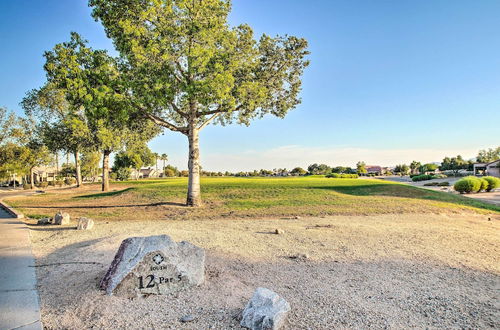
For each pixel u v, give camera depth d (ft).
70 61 46.62
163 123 54.24
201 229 32.96
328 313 13.84
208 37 47.06
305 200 56.03
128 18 47.14
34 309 14.08
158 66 45.68
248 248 24.71
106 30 50.90
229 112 55.06
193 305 14.62
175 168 319.47
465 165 281.54
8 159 158.30
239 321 13.14
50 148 107.24
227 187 73.56
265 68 55.21
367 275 18.74
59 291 16.02
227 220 40.16
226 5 51.24
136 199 65.98
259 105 54.08
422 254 23.57
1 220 41.57
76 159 138.00
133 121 57.62
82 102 48.14
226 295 15.65
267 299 13.05
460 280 18.15
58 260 21.29
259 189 69.46
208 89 44.19
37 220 41.34
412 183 153.79
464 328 12.75
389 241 27.73
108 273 16.21
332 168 296.92
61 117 106.01
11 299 15.07
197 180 53.67
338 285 17.08
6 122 152.05
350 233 30.96
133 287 15.48
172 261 16.25
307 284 17.19
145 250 15.99
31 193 115.34
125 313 13.87
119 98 45.65
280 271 19.30
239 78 50.80
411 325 12.92
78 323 13.00
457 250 25.05
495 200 72.59
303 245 25.95
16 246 25.62
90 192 105.91
